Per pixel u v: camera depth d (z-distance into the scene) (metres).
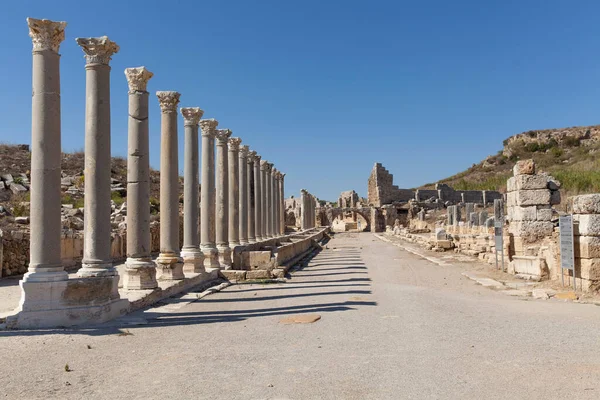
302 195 60.91
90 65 12.37
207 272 19.86
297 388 6.78
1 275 20.75
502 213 23.16
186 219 19.75
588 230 15.65
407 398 6.36
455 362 7.98
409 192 89.38
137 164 14.91
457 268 25.23
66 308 11.02
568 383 6.90
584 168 75.19
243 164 29.56
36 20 11.02
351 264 28.16
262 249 27.52
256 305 14.15
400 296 15.55
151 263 14.95
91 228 11.91
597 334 10.00
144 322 11.47
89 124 12.24
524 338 9.66
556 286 17.05
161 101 17.69
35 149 11.09
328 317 12.08
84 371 7.64
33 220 11.02
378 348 8.95
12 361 8.22
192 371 7.61
